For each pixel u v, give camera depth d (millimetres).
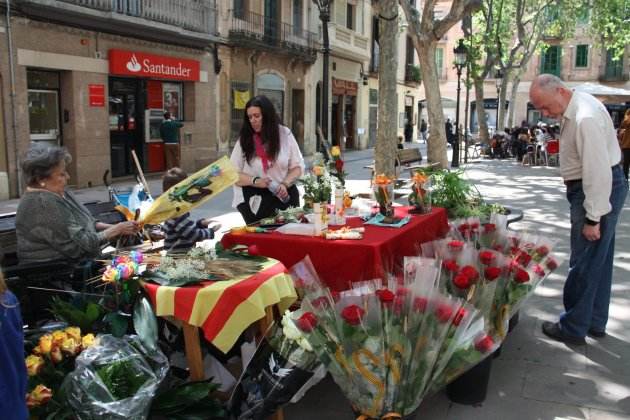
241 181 5012
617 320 4793
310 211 4832
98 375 2697
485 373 3451
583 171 3887
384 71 10445
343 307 2857
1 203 11359
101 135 13961
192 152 17203
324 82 11062
